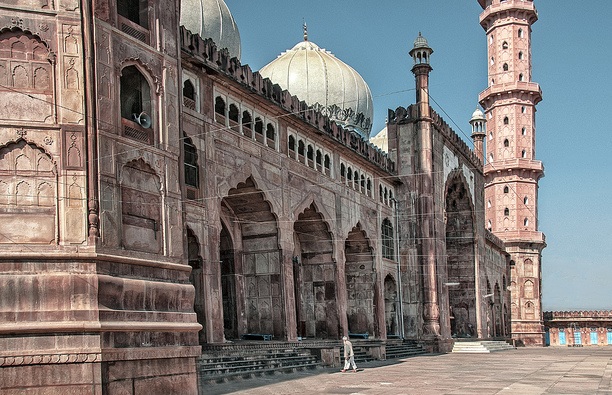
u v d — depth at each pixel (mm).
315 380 14234
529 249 47906
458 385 13367
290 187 20141
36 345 9156
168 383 10594
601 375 15758
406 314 28297
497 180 48406
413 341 27828
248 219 19672
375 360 21531
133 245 10625
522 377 15266
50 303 9359
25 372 9039
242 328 19453
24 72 9781
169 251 11281
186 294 11328
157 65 11688
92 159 9992
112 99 10539
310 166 21672
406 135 29312
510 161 47594
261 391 11914
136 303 10305
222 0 22266
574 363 20656
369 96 30156
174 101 11961
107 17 10617
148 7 11742
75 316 9391
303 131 21297
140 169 11031
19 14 9797
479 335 35281
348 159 24359
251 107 18594
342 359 19656
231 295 19609
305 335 22531
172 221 11461
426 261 28422
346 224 23625
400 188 29094
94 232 9805
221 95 17281
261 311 19516
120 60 10836
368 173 26250
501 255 44625
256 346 16594
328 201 22469
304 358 17188
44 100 9828
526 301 47531
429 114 29219
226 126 17281
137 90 11500
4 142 9547
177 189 11695
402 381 14227
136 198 10852
